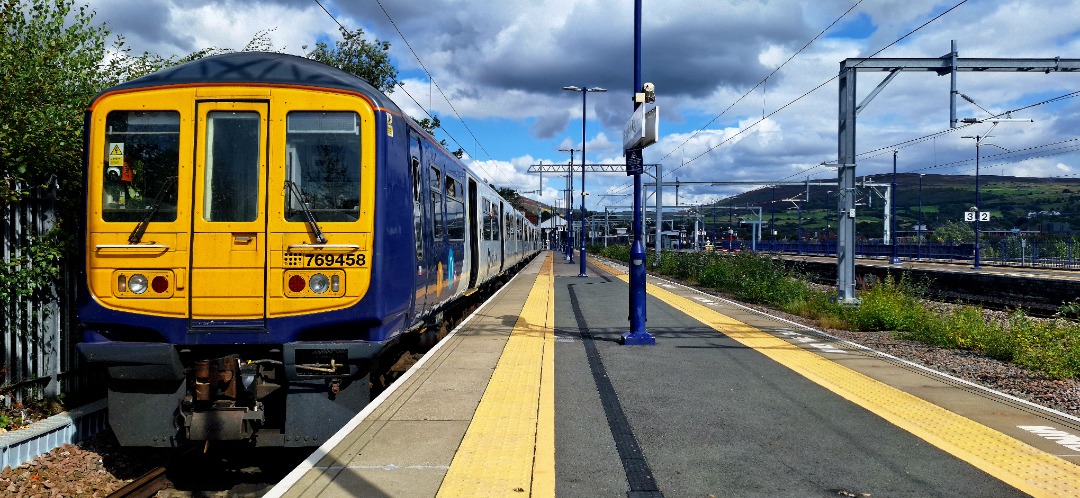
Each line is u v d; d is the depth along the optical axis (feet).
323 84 21.49
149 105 21.02
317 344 20.89
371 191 21.38
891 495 15.83
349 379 21.59
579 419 21.86
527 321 44.96
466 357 31.58
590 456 18.37
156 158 20.97
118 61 31.48
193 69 21.72
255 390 20.75
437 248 32.04
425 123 84.53
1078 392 28.66
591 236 327.47
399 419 21.07
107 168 20.86
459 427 20.29
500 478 16.29
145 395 21.22
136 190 20.88
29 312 24.54
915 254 203.82
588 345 35.99
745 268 79.71
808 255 233.76
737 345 36.40
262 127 21.12
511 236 83.51
